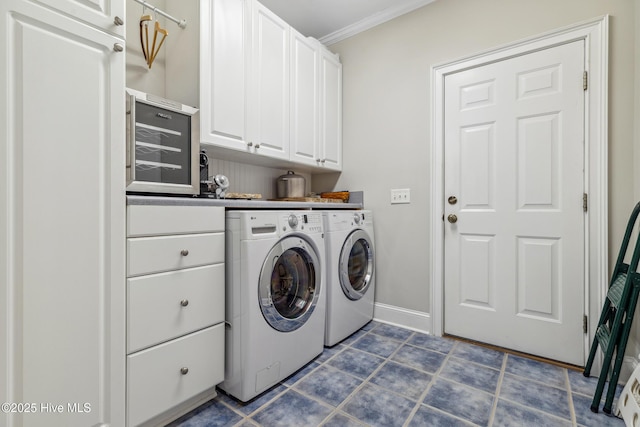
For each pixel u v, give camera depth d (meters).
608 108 1.62
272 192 2.57
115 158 1.08
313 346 1.77
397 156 2.38
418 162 2.27
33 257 0.91
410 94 2.31
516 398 1.43
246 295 1.39
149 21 1.80
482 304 2.03
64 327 0.97
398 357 1.84
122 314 1.09
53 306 0.95
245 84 1.84
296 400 1.42
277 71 2.07
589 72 1.68
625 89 1.59
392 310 2.40
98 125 1.05
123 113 1.12
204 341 1.34
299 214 1.69
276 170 2.61
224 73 1.72
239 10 1.81
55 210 0.95
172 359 1.22
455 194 2.13
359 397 1.45
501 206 1.96
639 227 1.45
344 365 1.75
